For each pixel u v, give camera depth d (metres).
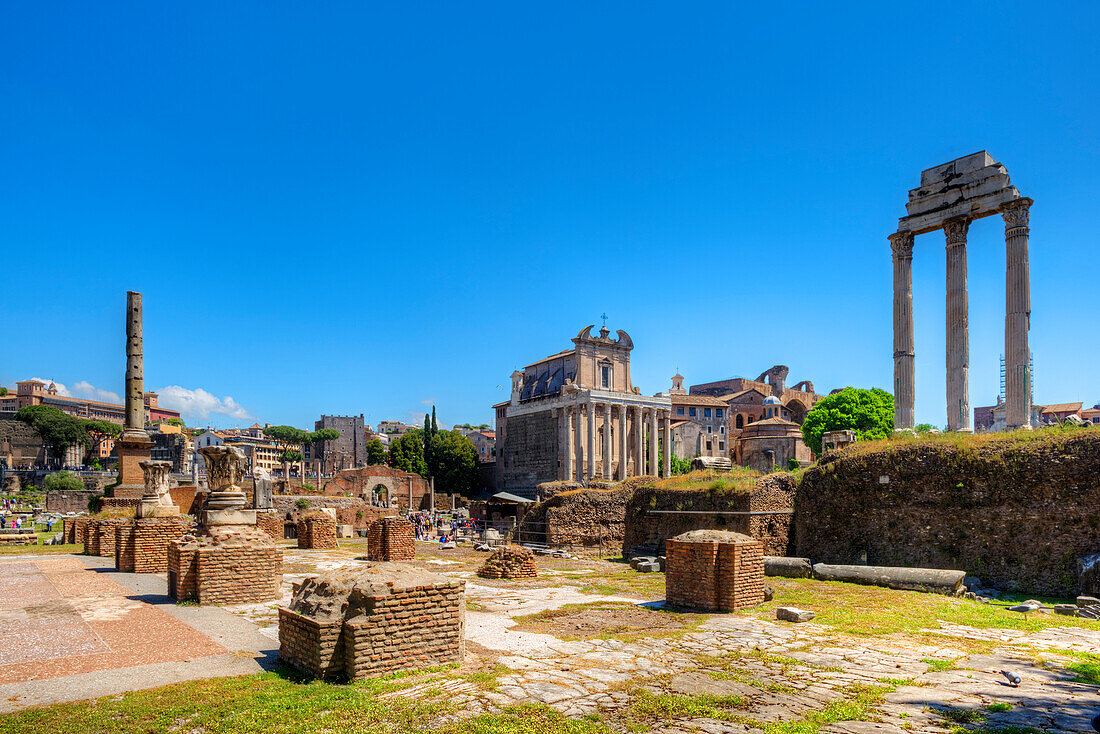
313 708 9.03
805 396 134.50
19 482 105.69
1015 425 30.42
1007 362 31.23
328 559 32.75
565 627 15.48
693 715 9.18
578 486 47.88
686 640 13.94
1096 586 20.08
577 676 10.99
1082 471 21.86
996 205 32.16
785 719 9.08
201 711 8.88
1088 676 11.38
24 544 37.62
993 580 23.08
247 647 12.45
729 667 11.79
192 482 85.81
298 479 95.31
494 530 43.16
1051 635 14.89
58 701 9.30
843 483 28.08
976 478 24.22
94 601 17.34
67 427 133.12
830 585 22.23
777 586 21.94
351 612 10.61
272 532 47.12
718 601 17.64
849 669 11.75
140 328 40.81
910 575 21.52
